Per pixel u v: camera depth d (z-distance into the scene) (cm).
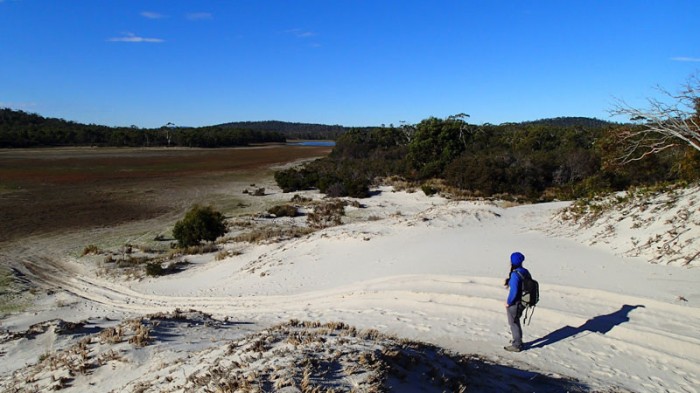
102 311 1456
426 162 5306
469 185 3925
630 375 652
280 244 2058
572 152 4016
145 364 736
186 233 2330
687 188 1370
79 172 6016
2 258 2158
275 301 1330
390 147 8162
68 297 1622
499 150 4972
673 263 1041
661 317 812
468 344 788
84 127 15875
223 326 1009
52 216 3225
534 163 3984
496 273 1156
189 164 7612
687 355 697
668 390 608
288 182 4478
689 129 1341
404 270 1329
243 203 3841
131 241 2558
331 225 2784
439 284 1138
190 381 546
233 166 7325
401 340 700
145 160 8238
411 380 517
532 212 2008
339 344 614
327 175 4534
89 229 2858
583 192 2994
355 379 480
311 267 1628
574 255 1233
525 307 753
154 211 3497
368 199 3841
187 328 956
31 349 959
